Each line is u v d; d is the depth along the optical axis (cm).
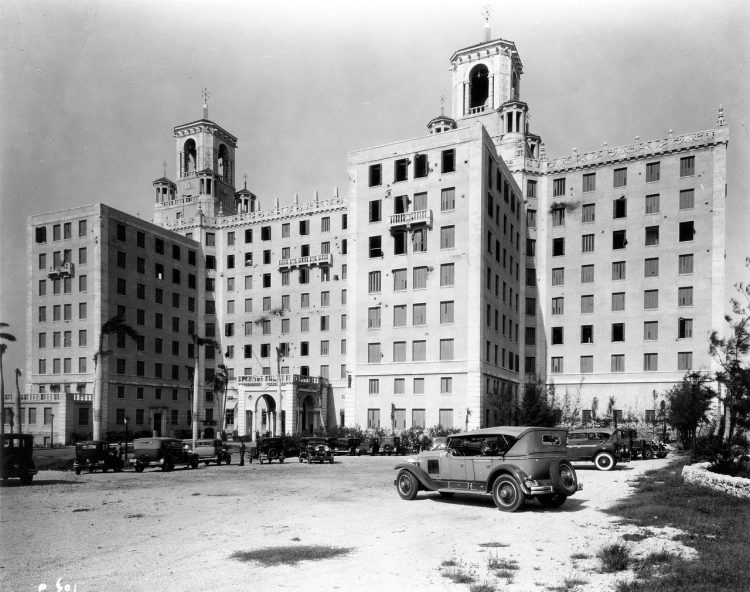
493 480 1527
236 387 7538
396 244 5262
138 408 6525
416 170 5266
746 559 893
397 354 5125
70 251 6372
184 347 7356
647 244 5766
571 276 6097
